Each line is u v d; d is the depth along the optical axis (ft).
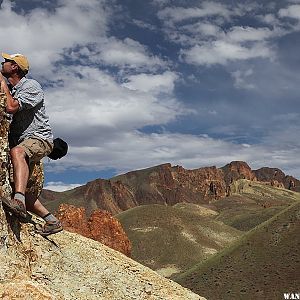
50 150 33.27
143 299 49.60
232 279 389.80
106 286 46.55
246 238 446.19
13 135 32.60
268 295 347.36
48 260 40.32
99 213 184.96
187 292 57.11
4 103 30.89
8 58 31.60
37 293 26.84
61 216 178.50
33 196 36.32
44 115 32.68
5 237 31.45
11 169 33.22
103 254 53.31
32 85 31.19
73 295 39.73
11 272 29.07
